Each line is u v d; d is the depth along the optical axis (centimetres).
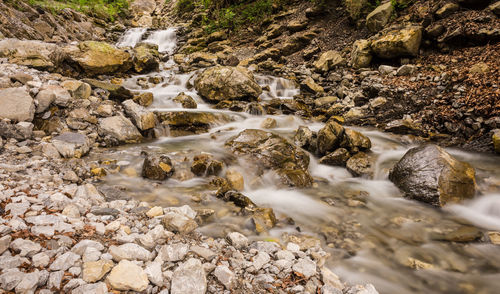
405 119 766
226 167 521
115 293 204
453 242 340
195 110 875
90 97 708
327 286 242
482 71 730
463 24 872
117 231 286
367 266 294
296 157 560
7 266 204
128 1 2859
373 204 440
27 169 414
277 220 379
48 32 1279
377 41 997
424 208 421
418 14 1034
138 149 598
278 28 1585
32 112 558
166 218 312
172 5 2923
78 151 520
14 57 768
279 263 268
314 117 900
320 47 1324
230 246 295
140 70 1218
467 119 670
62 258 221
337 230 363
